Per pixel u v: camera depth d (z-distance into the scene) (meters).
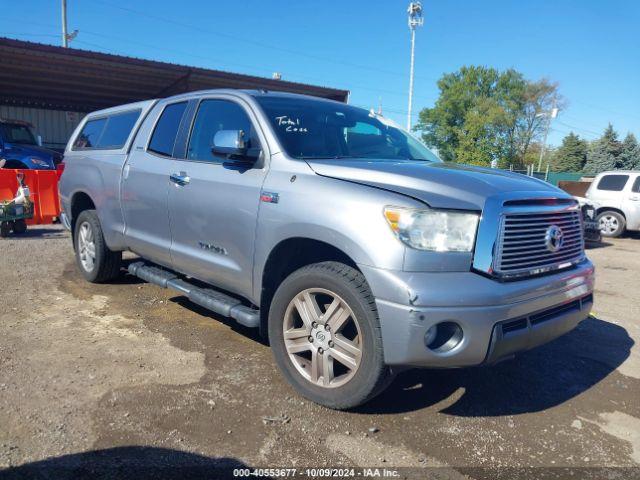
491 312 2.90
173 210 4.45
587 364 4.34
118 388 3.51
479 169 3.87
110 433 2.97
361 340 3.08
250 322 3.72
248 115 4.05
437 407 3.46
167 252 4.61
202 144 4.38
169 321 4.86
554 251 3.34
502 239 3.02
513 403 3.58
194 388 3.55
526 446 3.05
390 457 2.87
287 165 3.60
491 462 2.87
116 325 4.71
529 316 3.14
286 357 3.51
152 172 4.72
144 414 3.19
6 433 2.93
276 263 3.66
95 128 6.11
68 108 21.72
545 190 3.47
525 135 61.81
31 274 6.47
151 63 15.28
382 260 2.92
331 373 3.29
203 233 4.15
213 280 4.17
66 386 3.51
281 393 3.53
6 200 10.05
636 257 10.40
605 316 5.82
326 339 3.29
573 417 3.43
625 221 13.59
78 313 5.01
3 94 19.08
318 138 4.02
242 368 3.89
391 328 2.89
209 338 4.47
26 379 3.58
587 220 11.99
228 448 2.88
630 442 3.15
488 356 2.95
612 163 62.44
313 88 17.73
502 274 3.02
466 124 56.25
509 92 59.44
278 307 3.52
